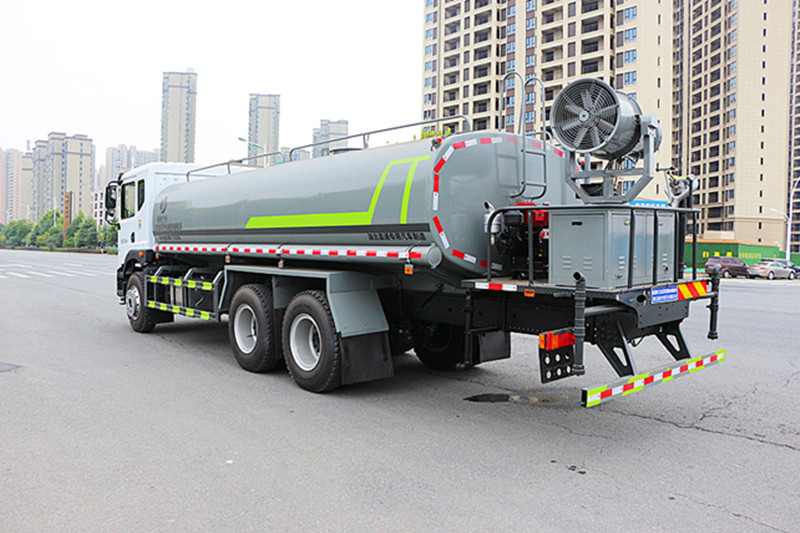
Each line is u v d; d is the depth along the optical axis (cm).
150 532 336
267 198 752
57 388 659
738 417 569
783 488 403
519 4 7900
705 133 9656
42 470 424
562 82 7444
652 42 6944
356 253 625
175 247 955
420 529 341
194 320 1239
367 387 689
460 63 8638
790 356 870
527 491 395
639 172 505
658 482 412
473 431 525
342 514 360
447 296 633
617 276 479
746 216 8738
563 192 682
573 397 647
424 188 554
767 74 8700
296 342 680
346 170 647
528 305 549
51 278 2550
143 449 469
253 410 584
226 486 399
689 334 1084
